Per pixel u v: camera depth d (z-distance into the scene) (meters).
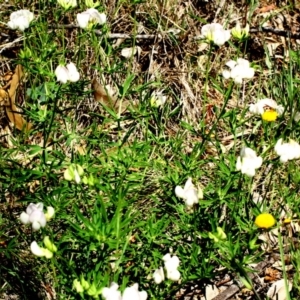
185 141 0.79
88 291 0.49
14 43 0.84
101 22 0.66
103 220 0.54
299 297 0.62
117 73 0.82
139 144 0.69
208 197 0.62
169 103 0.82
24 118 0.79
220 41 0.66
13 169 0.66
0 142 0.76
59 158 0.67
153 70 0.84
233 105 0.83
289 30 0.94
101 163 0.67
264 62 0.88
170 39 0.86
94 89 0.79
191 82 0.84
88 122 0.79
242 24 0.91
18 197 0.69
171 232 0.65
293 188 0.72
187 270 0.58
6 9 0.87
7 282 0.62
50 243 0.51
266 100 0.68
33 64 0.71
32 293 0.62
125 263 0.61
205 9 0.92
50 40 0.79
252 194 0.70
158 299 0.56
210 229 0.61
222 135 0.80
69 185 0.63
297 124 0.69
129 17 0.88
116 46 0.87
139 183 0.66
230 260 0.57
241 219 0.61
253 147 0.71
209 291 0.64
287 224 0.66
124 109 0.80
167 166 0.68
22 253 0.64
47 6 0.85
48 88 0.70
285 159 0.60
